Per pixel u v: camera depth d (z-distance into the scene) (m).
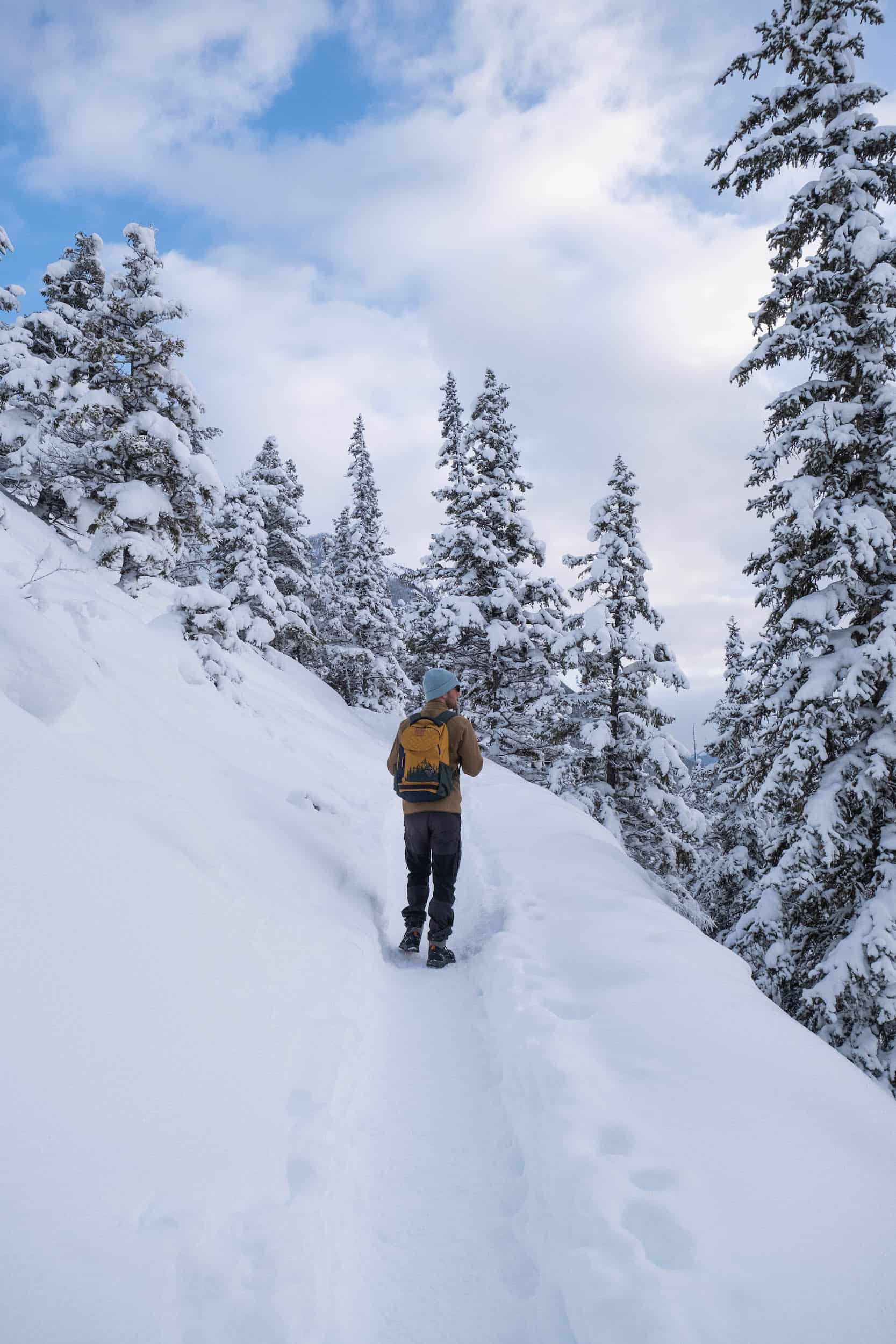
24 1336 1.17
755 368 10.02
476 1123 2.81
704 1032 3.12
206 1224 1.71
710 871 19.00
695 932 4.62
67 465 15.54
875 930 8.31
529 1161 2.48
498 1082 3.06
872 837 9.36
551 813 8.95
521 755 21.70
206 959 2.67
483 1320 1.91
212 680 9.52
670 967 3.82
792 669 9.84
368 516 34.53
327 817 7.02
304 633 27.22
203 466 15.46
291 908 3.88
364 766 13.82
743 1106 2.57
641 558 16.94
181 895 2.86
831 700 8.93
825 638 9.77
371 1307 1.92
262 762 7.88
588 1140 2.38
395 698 34.38
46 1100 1.64
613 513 17.31
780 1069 2.86
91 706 4.23
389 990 4.00
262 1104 2.30
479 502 22.59
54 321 19.02
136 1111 1.84
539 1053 2.97
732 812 18.91
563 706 20.02
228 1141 2.03
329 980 3.45
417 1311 1.92
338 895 4.86
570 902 5.20
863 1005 8.62
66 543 15.28
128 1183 1.64
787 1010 9.91
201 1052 2.24
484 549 21.59
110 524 14.74
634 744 16.28
